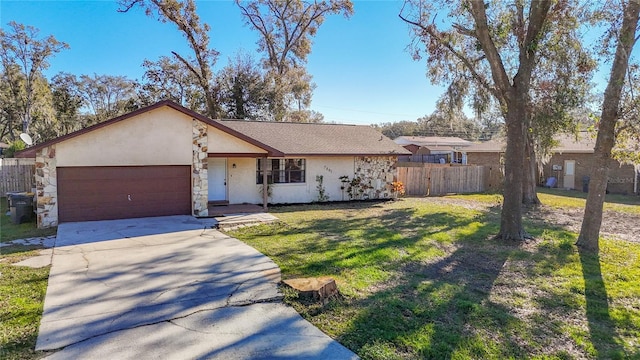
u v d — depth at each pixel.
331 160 16.53
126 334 4.12
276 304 5.02
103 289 5.48
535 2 8.80
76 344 3.88
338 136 17.84
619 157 9.10
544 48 11.27
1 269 6.38
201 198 11.97
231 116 27.67
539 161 17.36
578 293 5.83
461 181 21.89
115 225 10.26
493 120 18.06
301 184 15.98
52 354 3.68
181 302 5.04
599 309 5.19
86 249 7.78
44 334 4.08
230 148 12.61
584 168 23.41
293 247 8.14
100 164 10.79
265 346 3.90
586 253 8.23
